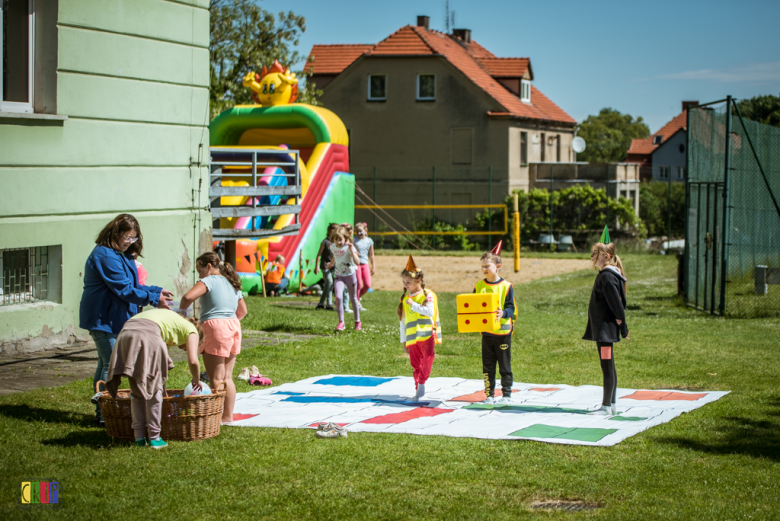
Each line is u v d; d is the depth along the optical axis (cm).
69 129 973
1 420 634
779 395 789
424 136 4094
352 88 4159
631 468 545
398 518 457
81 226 989
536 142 4331
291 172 1880
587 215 3781
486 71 4438
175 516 456
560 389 831
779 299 1620
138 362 572
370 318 1404
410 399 774
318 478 521
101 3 1003
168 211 1128
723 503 479
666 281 2156
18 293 947
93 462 544
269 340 1105
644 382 873
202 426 605
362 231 1414
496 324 743
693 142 1598
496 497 490
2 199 899
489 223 3584
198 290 635
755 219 1836
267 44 3123
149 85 1081
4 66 912
